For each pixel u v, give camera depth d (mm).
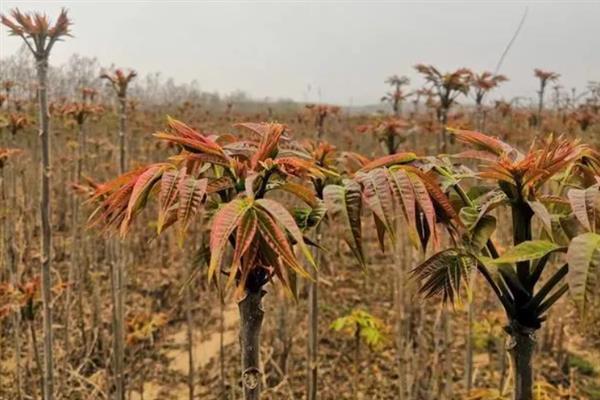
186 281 1226
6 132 7207
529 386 1040
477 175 1100
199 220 5527
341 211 1026
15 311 3893
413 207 1013
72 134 10297
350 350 5188
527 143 6480
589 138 5750
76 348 4992
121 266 3844
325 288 6355
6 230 5340
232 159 1071
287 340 4762
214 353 5254
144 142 10477
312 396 2895
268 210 910
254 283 1028
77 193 4598
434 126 4383
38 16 2254
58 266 6852
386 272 6840
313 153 1755
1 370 4434
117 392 3854
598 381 4613
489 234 1092
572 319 5719
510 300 1056
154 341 5344
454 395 4305
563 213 1245
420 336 4227
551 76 4789
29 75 11039
